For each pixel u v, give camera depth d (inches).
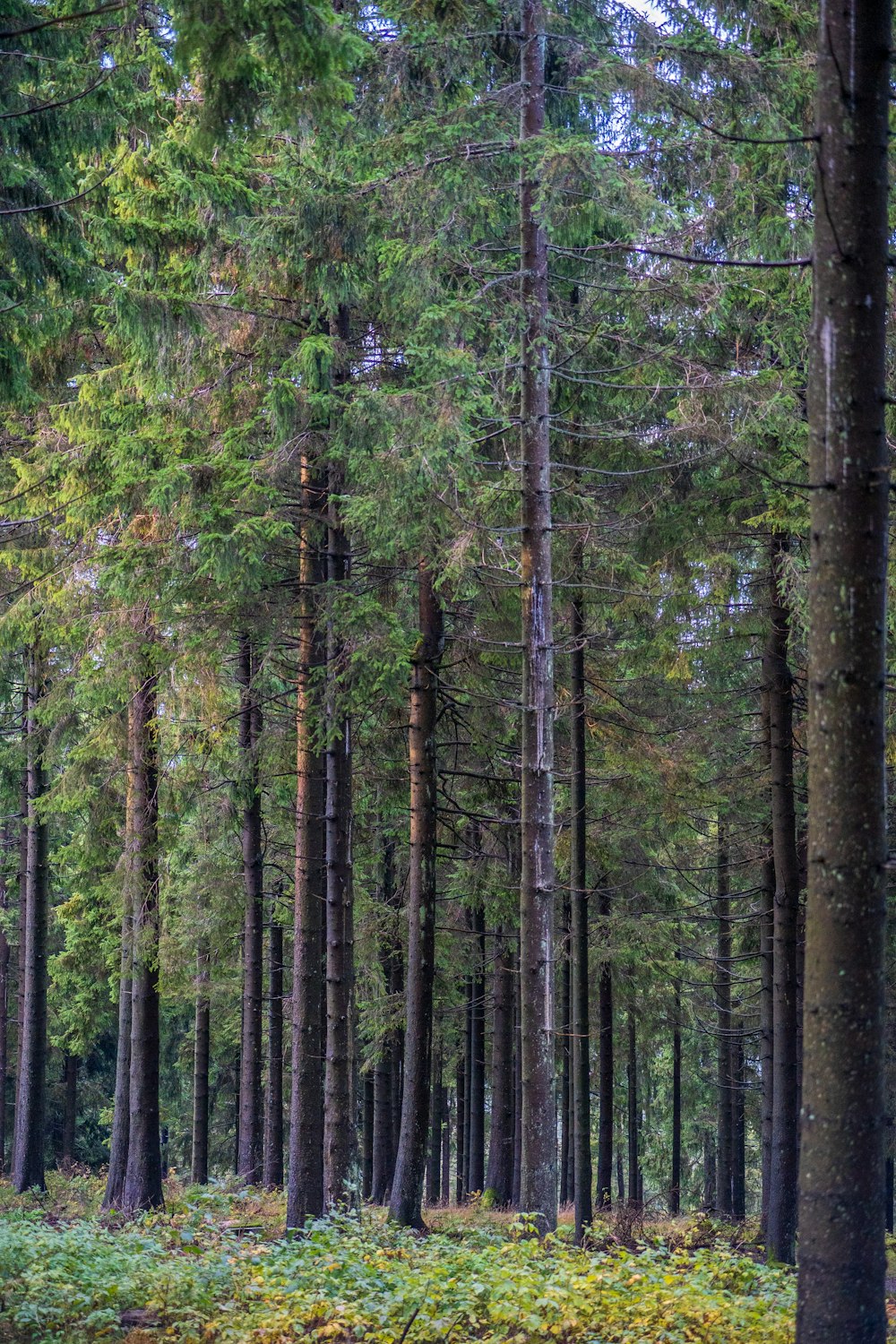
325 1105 578.2
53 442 603.8
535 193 415.5
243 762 641.6
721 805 738.2
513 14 430.3
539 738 442.0
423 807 567.8
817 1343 208.7
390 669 501.0
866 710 218.2
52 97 366.3
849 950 214.1
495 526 508.7
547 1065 431.8
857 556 219.9
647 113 414.9
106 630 597.6
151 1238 442.6
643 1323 303.4
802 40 428.5
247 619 558.9
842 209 223.1
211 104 327.0
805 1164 216.2
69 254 398.9
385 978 904.3
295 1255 410.3
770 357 495.2
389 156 432.5
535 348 447.8
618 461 538.6
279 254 493.0
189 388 537.6
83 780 690.2
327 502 544.7
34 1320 306.3
